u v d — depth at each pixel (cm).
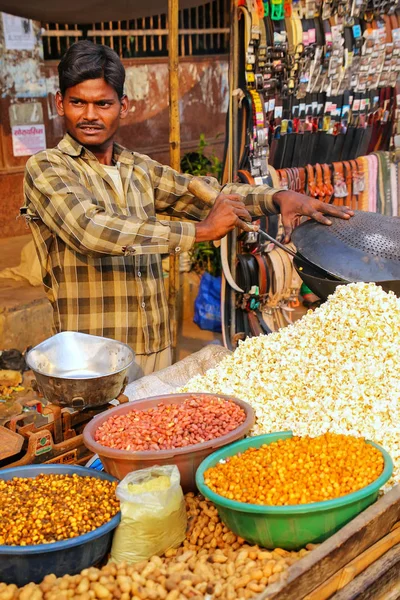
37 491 197
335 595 181
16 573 175
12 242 669
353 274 267
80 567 180
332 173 459
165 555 189
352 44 453
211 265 620
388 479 191
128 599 166
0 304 516
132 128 764
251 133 414
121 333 279
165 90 788
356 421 212
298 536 183
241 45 413
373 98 479
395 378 222
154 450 196
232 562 179
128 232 243
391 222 284
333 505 179
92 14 524
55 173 251
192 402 224
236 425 211
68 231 245
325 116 457
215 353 302
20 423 233
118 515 185
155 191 292
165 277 580
